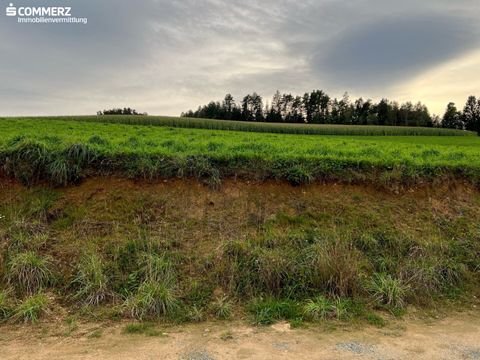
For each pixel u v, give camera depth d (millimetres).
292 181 9266
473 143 35969
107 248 7340
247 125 58312
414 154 12000
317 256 7207
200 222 8281
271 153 10078
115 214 8164
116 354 4836
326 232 8141
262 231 8125
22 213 8062
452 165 10375
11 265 6742
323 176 9477
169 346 5082
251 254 7297
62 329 5574
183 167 9023
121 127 21594
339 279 6746
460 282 7430
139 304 6094
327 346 5156
